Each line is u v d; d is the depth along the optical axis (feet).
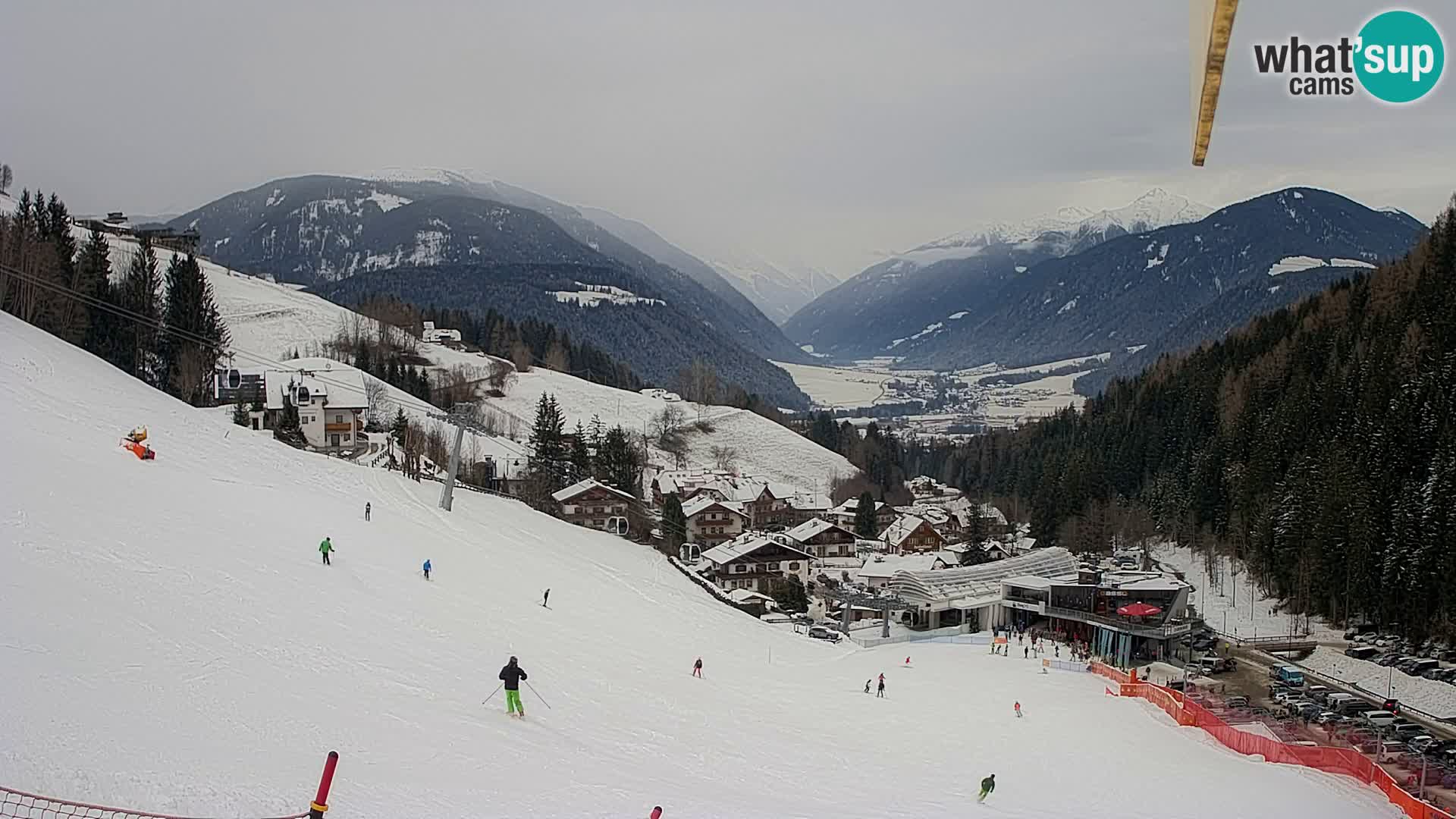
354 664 104.32
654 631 191.52
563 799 72.18
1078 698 185.68
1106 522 393.50
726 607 267.59
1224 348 496.64
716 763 103.76
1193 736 159.33
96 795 53.06
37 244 327.26
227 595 114.73
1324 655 244.22
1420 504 252.83
